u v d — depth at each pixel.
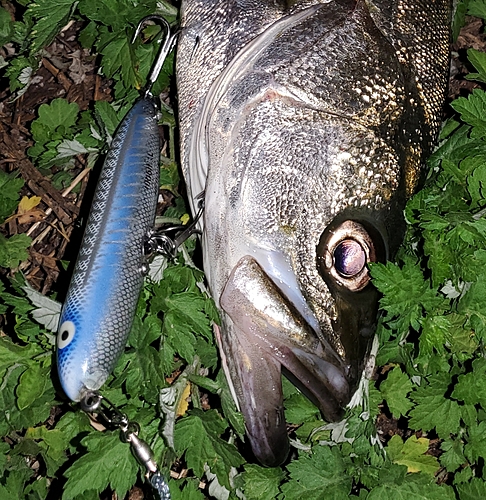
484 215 0.38
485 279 0.37
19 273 0.38
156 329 0.35
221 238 0.32
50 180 0.47
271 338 0.31
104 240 0.31
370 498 0.36
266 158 0.33
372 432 0.38
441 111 0.38
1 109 0.50
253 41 0.34
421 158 0.36
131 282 0.31
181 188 0.44
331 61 0.33
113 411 0.35
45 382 0.37
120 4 0.40
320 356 0.32
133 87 0.43
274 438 0.32
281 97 0.33
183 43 0.37
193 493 0.35
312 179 0.33
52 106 0.46
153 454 0.33
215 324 0.34
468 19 0.52
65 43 0.50
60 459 0.39
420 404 0.38
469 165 0.38
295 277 0.32
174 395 0.37
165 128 0.46
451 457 0.40
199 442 0.36
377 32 0.35
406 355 0.40
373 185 0.33
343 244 0.32
